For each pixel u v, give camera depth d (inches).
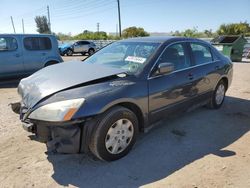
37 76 158.7
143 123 155.4
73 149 127.4
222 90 233.5
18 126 190.5
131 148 150.2
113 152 139.6
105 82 140.0
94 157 144.4
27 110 134.6
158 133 178.9
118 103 138.3
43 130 128.1
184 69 183.2
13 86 353.4
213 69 211.3
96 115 127.6
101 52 194.9
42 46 388.5
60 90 132.0
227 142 167.6
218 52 229.5
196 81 191.0
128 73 150.9
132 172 132.5
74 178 127.4
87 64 170.1
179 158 146.3
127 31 1845.5
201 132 182.4
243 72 462.0
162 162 141.9
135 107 150.5
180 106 180.5
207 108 231.5
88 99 127.5
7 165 137.7
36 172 132.0
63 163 139.9
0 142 163.9
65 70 157.2
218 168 136.4
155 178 127.7
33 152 151.4
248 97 278.5
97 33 1929.1
